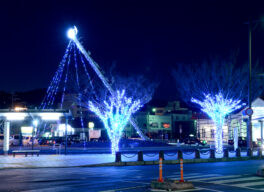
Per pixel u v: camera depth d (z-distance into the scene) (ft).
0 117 119.24
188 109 371.76
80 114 321.32
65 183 50.55
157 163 90.43
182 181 44.73
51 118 121.70
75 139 216.54
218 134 135.13
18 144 194.08
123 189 43.86
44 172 68.18
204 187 44.78
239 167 76.33
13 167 78.79
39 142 201.98
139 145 196.54
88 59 154.30
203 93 173.68
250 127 109.09
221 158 100.58
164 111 372.58
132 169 74.49
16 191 43.06
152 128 301.43
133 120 229.45
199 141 213.46
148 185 46.96
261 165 82.12
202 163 92.63
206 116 248.73
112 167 81.10
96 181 52.70
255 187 44.91
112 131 135.85
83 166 82.48
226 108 140.26
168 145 201.05
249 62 104.99
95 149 164.45
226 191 41.57
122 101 196.44
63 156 112.16
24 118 120.57
